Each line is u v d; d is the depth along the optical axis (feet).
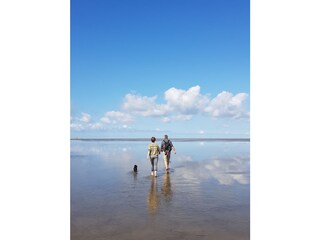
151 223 19.39
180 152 86.63
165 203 24.35
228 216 20.84
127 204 24.08
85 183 33.14
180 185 32.09
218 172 42.04
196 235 17.37
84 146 128.26
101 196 26.78
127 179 36.04
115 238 16.90
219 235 17.38
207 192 28.53
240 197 26.40
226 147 120.98
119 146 128.16
